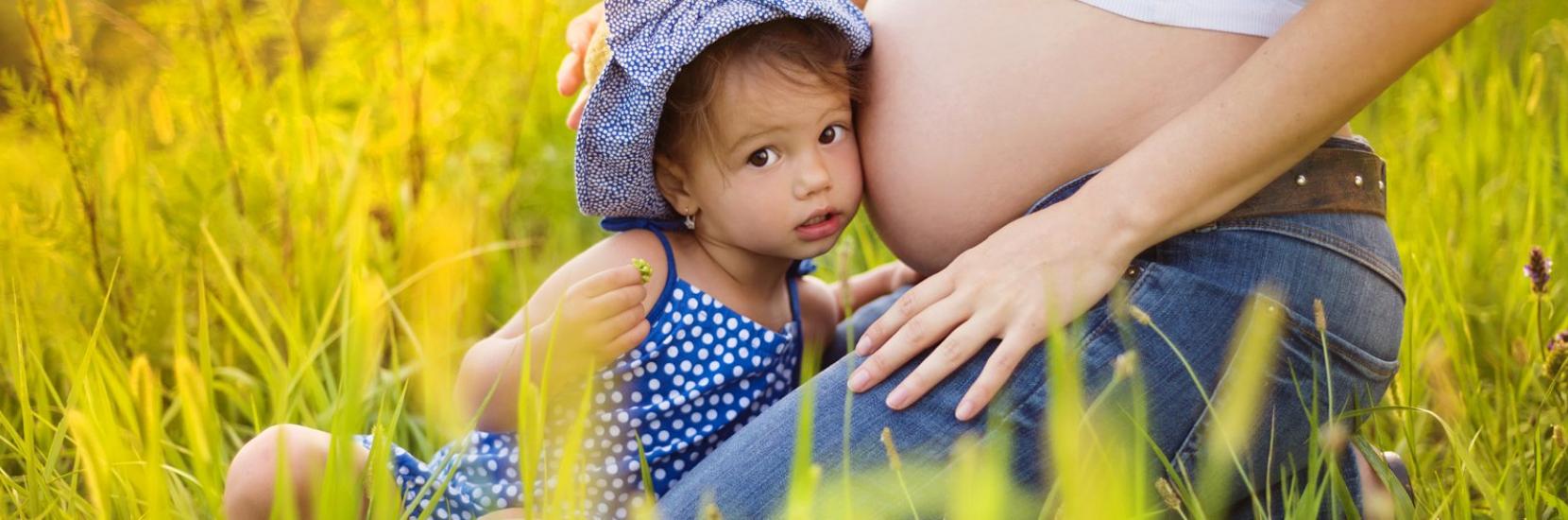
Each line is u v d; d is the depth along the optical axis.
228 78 3.19
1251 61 1.73
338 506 1.58
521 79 3.53
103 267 2.71
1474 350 2.63
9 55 3.54
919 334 1.80
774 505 1.82
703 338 2.09
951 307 1.79
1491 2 1.66
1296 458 1.92
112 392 2.04
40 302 2.64
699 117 1.93
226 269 2.39
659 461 2.09
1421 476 2.10
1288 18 1.86
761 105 1.92
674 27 1.90
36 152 2.94
